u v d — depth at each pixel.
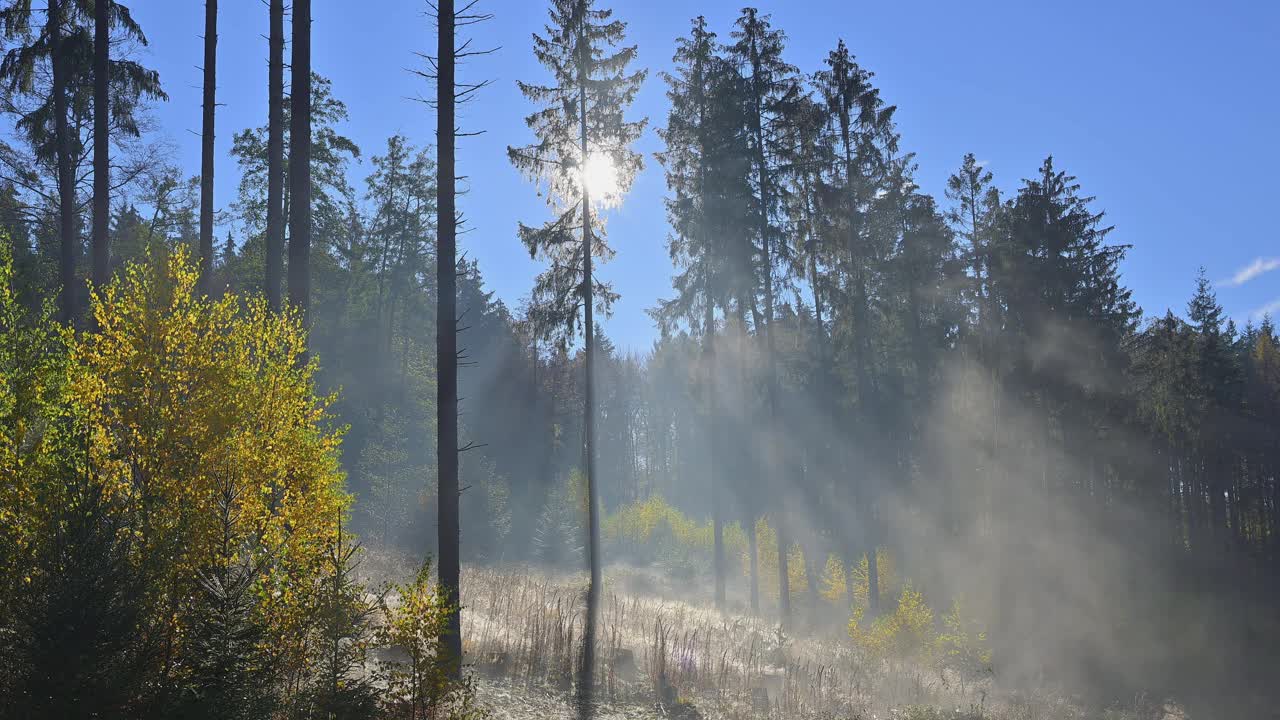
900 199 33.06
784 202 28.03
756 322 28.34
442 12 12.98
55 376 7.82
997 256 36.94
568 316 22.62
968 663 23.25
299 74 13.95
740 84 27.34
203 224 17.03
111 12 18.34
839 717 13.84
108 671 6.52
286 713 7.71
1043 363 35.66
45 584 6.43
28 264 18.38
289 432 8.37
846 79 30.39
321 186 33.94
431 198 47.06
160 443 7.67
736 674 15.29
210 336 8.19
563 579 31.78
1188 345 53.25
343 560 8.24
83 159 22.89
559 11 22.67
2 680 6.30
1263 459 54.94
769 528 38.38
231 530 8.01
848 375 36.22
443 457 12.31
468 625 14.85
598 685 12.97
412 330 55.94
